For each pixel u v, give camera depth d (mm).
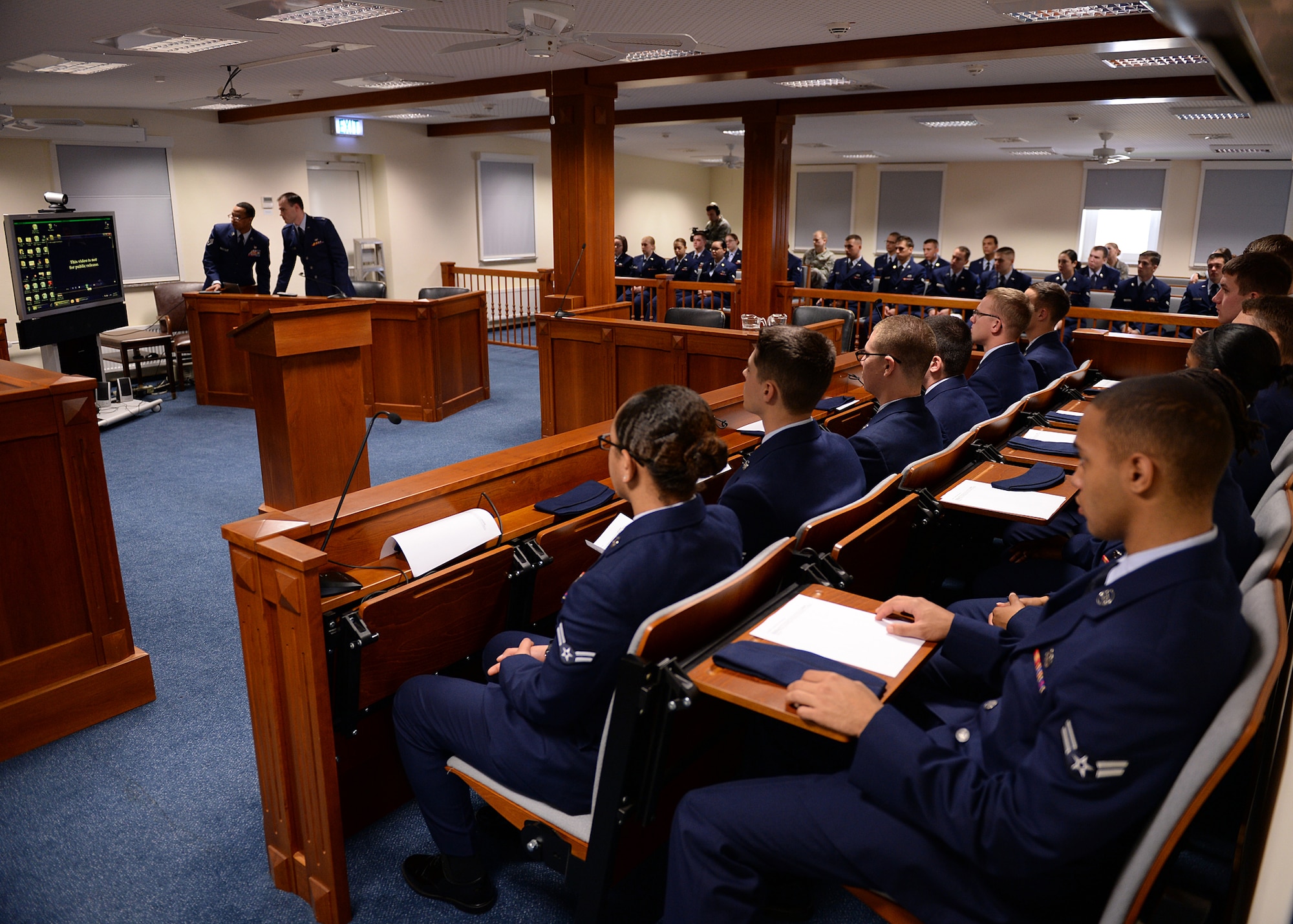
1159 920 1153
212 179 9438
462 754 1720
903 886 1272
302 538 1832
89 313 6238
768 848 1357
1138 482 1115
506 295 12828
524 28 4430
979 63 6523
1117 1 4441
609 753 1400
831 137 11930
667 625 1336
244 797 2330
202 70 6750
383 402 6695
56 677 2578
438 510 2154
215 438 5996
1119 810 1064
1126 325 7625
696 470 1549
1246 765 1886
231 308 6723
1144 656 1068
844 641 1476
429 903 1923
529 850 1631
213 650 3121
